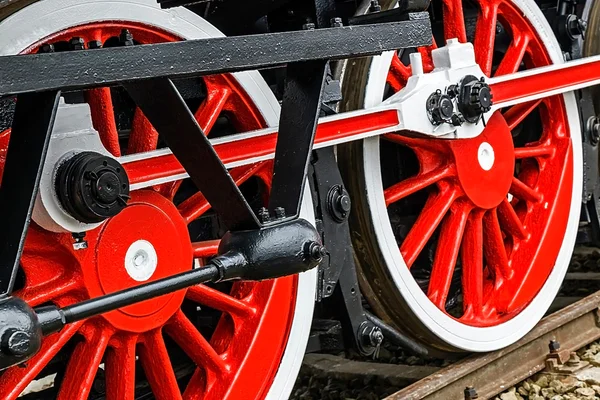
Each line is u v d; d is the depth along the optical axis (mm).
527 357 3715
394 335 3318
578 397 3496
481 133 3500
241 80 2787
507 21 3768
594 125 4121
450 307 4055
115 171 2162
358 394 3615
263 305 2852
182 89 2844
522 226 3842
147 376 2676
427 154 3404
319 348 3209
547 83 3621
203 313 3273
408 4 2627
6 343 1704
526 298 3758
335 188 3018
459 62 3256
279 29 3252
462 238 3592
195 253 2711
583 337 3980
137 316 2469
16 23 2180
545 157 3986
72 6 2295
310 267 2271
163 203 2529
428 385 3199
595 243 4324
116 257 2395
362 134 2902
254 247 2158
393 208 3932
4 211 1813
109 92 2463
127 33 2367
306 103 2322
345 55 2354
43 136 1772
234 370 2787
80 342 2439
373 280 3238
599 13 4156
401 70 3293
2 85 1660
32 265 2285
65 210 2148
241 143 2607
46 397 2908
